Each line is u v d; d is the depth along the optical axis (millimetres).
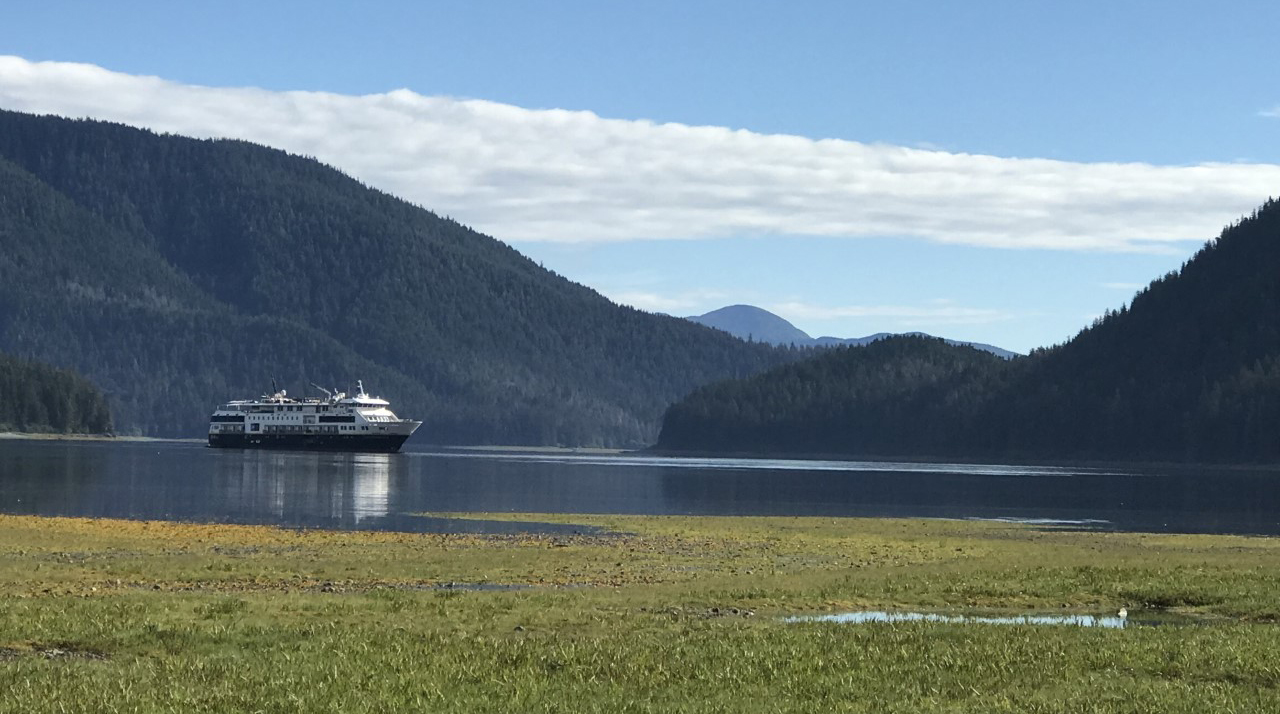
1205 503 137250
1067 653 35031
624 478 193750
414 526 89188
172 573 52750
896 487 170750
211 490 132250
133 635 35094
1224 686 31203
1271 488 176500
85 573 51906
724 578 55406
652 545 73562
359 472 187750
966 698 30078
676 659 33438
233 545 69188
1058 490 165375
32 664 31234
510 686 30047
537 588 51281
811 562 64938
